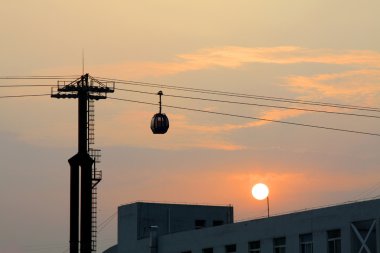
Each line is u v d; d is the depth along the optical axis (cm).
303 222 13175
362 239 12025
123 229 18738
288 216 13525
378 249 11656
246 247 14438
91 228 14000
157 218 18575
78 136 14100
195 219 19075
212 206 19350
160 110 11975
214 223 19300
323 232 12719
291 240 13400
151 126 11969
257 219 14275
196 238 15850
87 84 14000
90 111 14125
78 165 14050
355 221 12125
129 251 18338
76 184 14050
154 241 17012
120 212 18938
